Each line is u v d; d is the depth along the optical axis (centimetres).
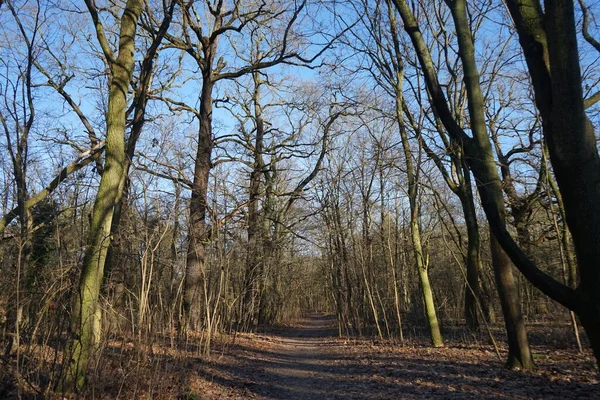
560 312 1797
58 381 595
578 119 480
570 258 1377
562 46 483
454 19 931
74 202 912
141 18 1377
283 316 3425
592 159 477
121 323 758
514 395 773
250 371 1139
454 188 1627
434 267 2416
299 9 1406
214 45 1867
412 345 1543
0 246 749
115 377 658
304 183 2102
